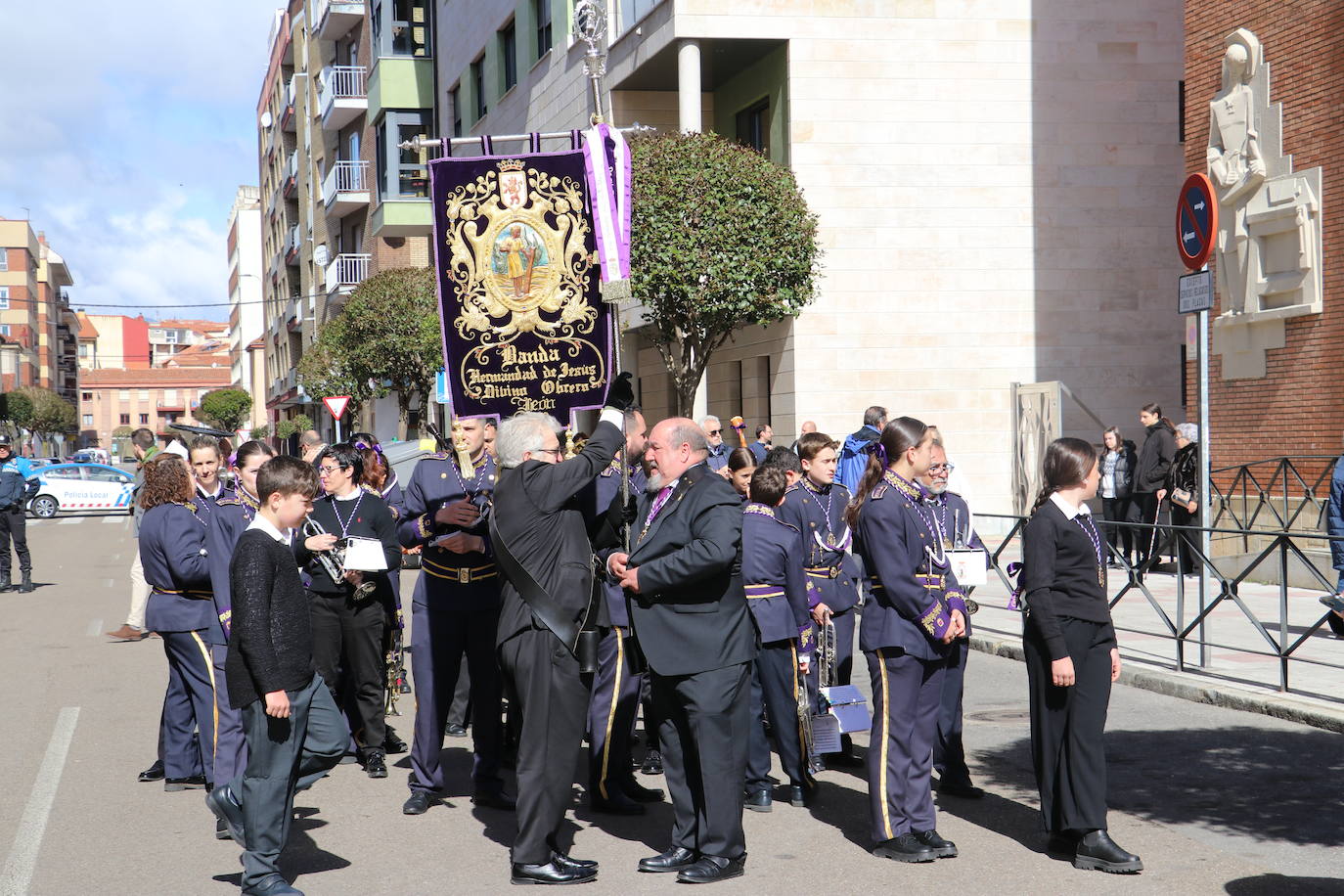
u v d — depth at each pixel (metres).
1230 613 9.14
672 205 17.27
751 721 6.55
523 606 5.49
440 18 36.06
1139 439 20.62
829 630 7.31
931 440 5.78
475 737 6.67
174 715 7.06
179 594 6.73
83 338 158.88
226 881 5.49
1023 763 7.32
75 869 5.67
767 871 5.48
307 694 5.26
